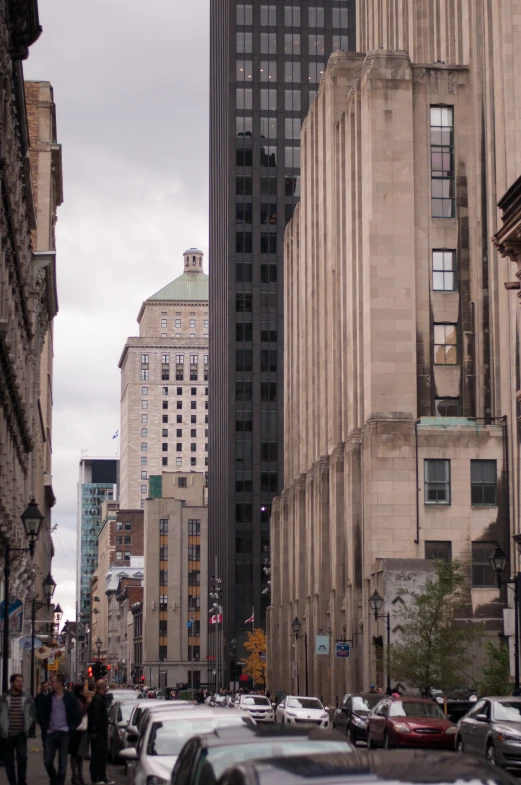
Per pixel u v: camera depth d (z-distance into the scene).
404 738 44.00
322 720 63.53
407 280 93.62
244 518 184.00
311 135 124.69
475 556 87.81
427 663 65.06
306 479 118.38
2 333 52.53
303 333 128.38
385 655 68.38
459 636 66.50
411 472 88.56
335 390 107.12
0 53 52.62
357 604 94.00
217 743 13.64
